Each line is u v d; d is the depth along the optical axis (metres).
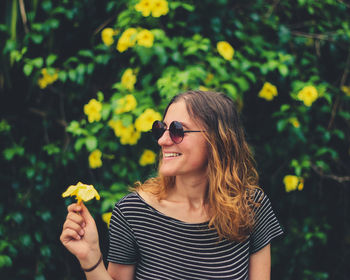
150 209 1.19
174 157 1.16
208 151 1.20
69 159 2.32
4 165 2.34
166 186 1.25
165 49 2.12
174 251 1.17
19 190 2.30
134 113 1.96
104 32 2.15
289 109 2.31
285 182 2.25
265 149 2.40
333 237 2.65
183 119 1.17
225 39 2.30
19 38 2.32
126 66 2.22
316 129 2.37
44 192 2.31
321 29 2.41
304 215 2.55
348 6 2.49
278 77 2.33
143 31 1.98
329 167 2.56
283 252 2.49
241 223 1.20
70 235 1.05
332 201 2.61
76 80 2.32
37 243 2.31
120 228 1.19
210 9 2.22
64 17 2.29
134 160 2.15
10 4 2.30
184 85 1.99
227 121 1.23
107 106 2.03
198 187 1.22
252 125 2.44
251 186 1.32
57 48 2.31
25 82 2.40
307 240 2.44
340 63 2.49
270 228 1.31
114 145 2.11
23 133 2.39
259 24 2.39
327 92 2.44
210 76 2.12
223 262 1.19
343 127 2.53
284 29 2.35
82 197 1.02
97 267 1.08
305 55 2.38
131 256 1.22
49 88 2.37
